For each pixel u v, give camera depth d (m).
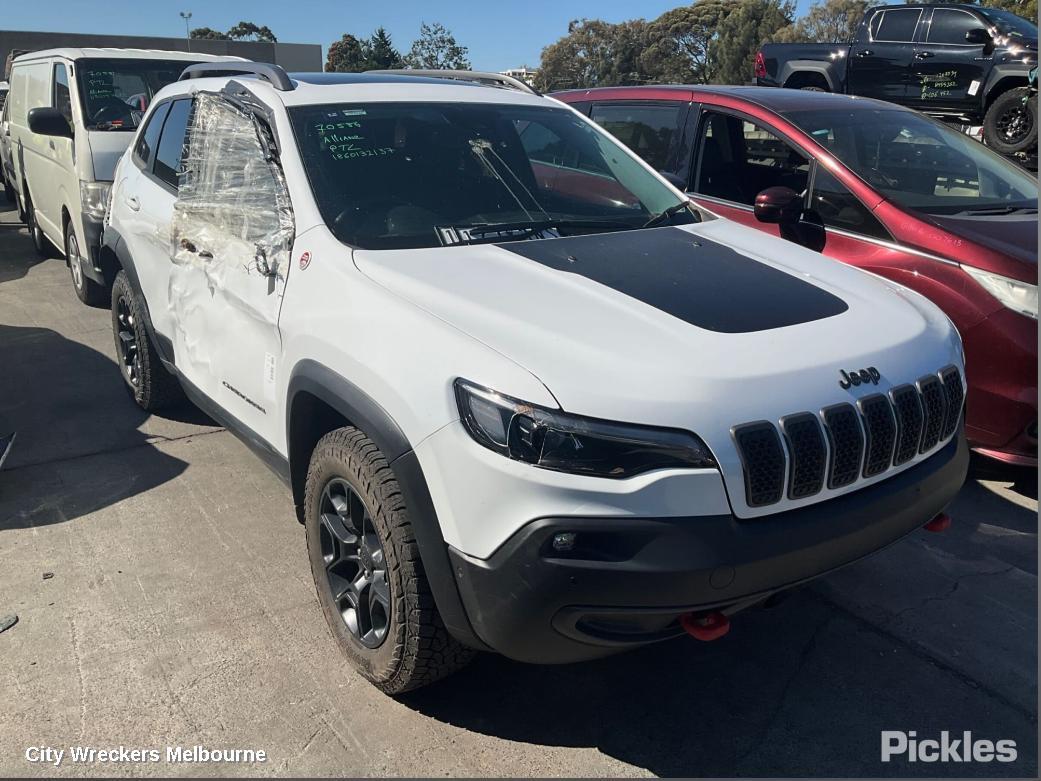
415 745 2.53
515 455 2.11
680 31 65.62
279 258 3.02
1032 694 2.79
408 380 2.34
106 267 5.07
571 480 2.07
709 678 2.86
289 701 2.69
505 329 2.34
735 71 54.53
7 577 3.33
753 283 2.81
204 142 3.83
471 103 3.77
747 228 3.57
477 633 2.27
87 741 2.50
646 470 2.09
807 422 2.23
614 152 3.99
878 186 4.45
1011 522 3.87
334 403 2.60
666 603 2.08
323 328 2.70
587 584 2.06
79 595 3.22
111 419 4.95
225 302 3.41
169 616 3.10
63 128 6.64
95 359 6.00
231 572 3.39
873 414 2.35
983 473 4.34
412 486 2.30
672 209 3.70
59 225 7.59
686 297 2.63
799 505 2.24
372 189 3.16
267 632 3.02
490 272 2.72
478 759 2.48
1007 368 3.80
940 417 2.57
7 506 3.91
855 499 2.33
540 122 3.88
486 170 3.47
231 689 2.73
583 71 69.50
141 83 7.47
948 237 4.05
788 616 3.21
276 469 3.19
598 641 2.17
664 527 2.07
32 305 7.39
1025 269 3.79
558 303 2.51
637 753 2.52
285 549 3.57
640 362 2.22
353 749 2.50
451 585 2.28
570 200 3.55
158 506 3.93
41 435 4.72
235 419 3.47
